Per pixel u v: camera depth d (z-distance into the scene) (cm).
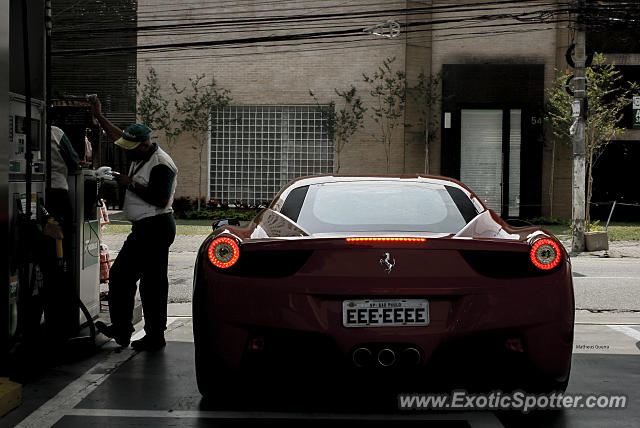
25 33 465
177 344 578
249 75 2483
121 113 2534
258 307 350
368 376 347
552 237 373
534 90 2394
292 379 353
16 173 481
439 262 351
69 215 541
